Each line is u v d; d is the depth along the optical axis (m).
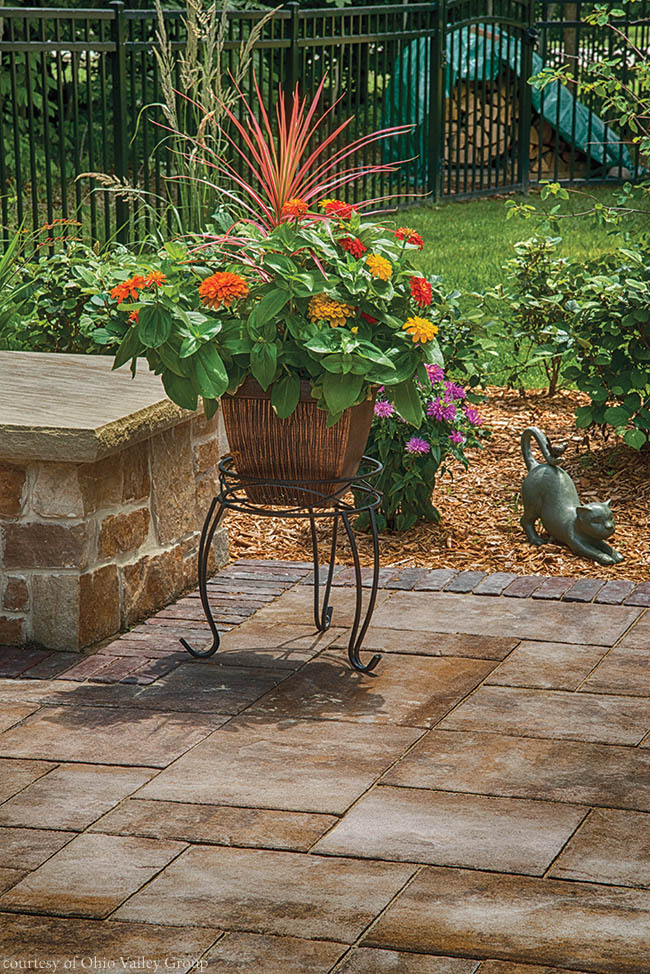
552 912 2.74
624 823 3.13
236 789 3.33
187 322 3.77
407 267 4.08
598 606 4.69
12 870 2.93
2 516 4.30
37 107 13.96
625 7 14.01
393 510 5.56
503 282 9.88
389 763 3.47
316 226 4.10
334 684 4.04
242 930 2.68
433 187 14.16
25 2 13.80
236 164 9.59
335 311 3.79
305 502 4.12
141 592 4.66
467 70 14.22
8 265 6.83
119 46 9.29
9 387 4.75
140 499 4.62
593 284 6.01
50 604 4.33
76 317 6.41
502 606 4.71
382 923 2.70
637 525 5.62
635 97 7.11
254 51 10.43
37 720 3.78
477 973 2.53
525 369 7.51
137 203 9.23
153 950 2.62
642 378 5.94
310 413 3.94
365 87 12.78
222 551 5.24
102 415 4.28
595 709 3.81
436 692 3.96
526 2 14.41
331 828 3.12
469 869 2.92
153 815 3.19
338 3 15.16
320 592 4.91
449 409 5.54
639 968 2.54
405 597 4.83
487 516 5.80
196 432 5.00
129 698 3.94
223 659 4.26
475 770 3.42
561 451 5.46
